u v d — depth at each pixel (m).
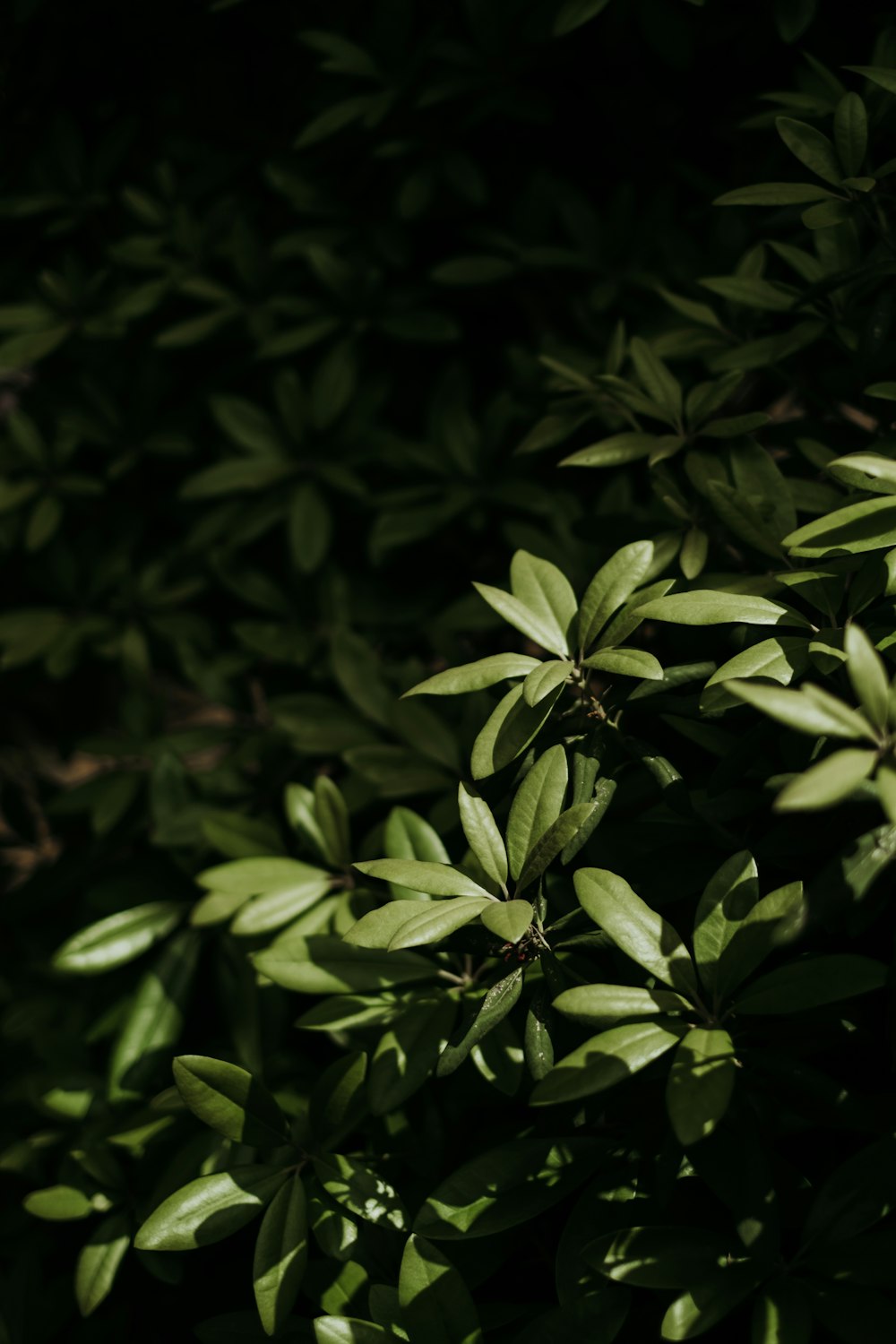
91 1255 1.60
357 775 1.79
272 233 2.25
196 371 2.31
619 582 1.52
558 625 1.53
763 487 1.59
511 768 1.53
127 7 2.11
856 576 1.51
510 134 2.05
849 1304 1.42
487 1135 1.57
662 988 1.50
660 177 2.01
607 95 1.98
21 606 2.49
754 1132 1.43
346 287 2.03
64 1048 1.80
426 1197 1.56
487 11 1.90
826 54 1.86
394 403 2.28
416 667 1.86
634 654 1.48
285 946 1.59
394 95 1.94
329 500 2.15
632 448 1.63
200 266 2.15
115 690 2.76
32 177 2.23
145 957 1.86
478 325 2.22
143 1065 1.72
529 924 1.42
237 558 2.11
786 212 1.75
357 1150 1.63
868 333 1.63
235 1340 1.53
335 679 1.98
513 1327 1.52
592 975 1.53
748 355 1.71
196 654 2.03
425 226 2.14
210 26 2.11
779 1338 1.40
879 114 1.61
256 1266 1.47
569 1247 1.48
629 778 1.63
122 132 2.19
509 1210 1.49
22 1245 1.76
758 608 1.48
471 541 2.10
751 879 1.45
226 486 2.02
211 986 1.87
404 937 1.43
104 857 1.96
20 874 2.11
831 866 1.38
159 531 2.41
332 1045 1.76
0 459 2.20
